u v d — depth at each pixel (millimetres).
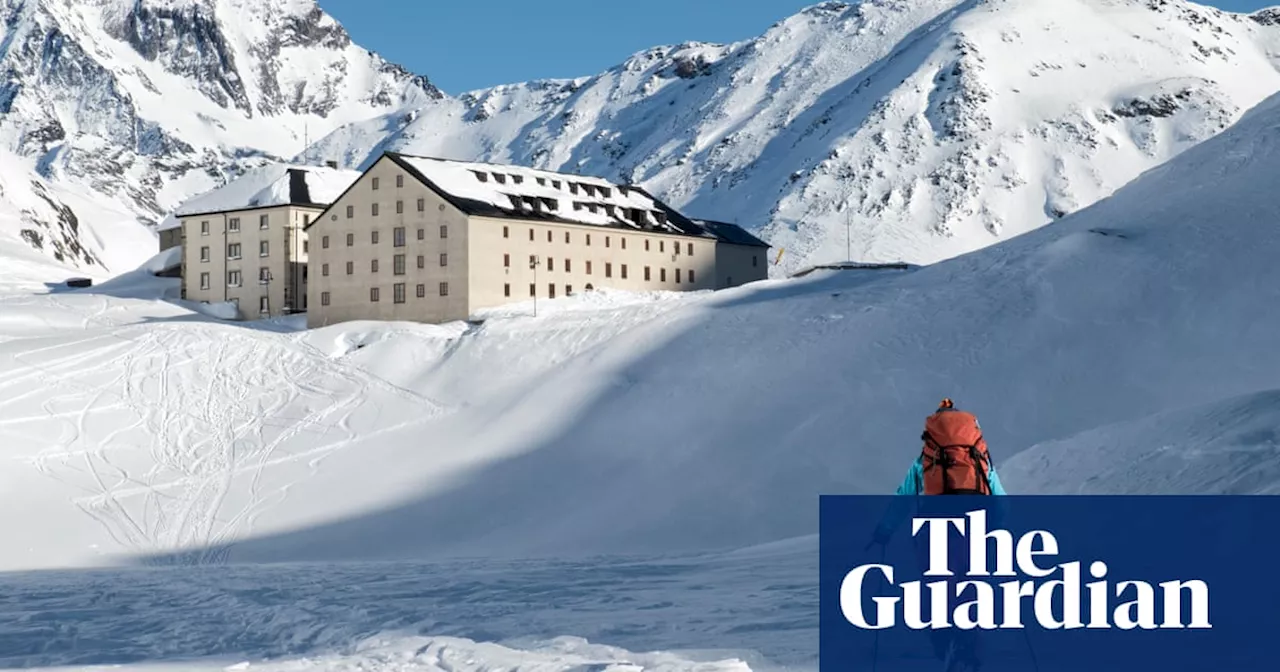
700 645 18406
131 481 82312
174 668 17984
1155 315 84312
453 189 122438
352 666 17219
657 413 84500
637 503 72812
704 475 74750
